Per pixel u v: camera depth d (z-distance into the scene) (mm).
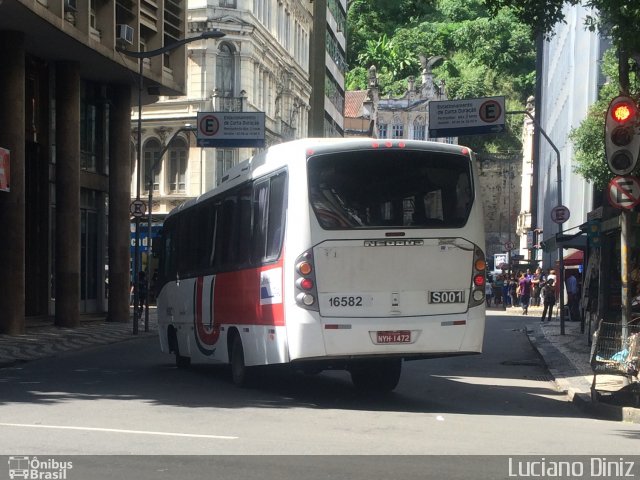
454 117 35594
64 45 33188
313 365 14844
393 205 13656
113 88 40500
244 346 15711
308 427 11258
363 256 13523
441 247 13727
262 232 14773
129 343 28875
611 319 22578
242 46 58188
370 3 168125
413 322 13562
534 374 20359
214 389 15852
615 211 21844
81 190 39781
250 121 39375
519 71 158000
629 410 13203
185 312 19781
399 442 10125
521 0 17875
